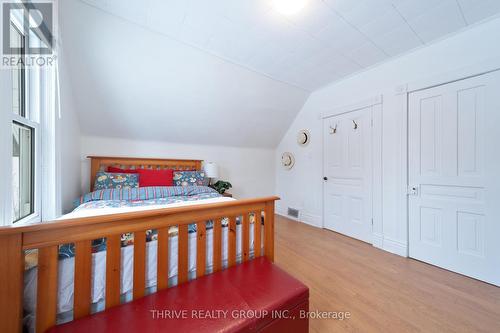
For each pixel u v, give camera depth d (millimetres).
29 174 1321
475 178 1773
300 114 3623
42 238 795
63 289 883
